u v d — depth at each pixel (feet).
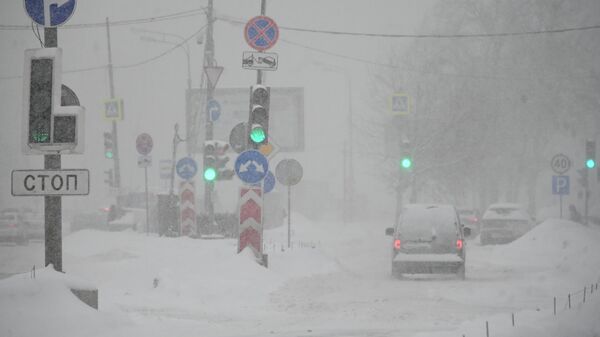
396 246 183.62
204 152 243.19
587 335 88.12
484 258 250.57
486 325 90.48
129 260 181.06
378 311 124.16
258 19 173.68
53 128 96.22
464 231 192.95
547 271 191.62
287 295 144.25
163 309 124.67
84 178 96.58
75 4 98.43
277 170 228.02
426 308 127.95
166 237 248.93
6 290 88.48
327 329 104.99
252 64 173.06
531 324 94.48
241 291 143.13
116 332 91.71
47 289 91.50
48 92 96.43
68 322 88.69
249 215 174.40
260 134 169.89
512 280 175.42
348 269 211.41
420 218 185.98
